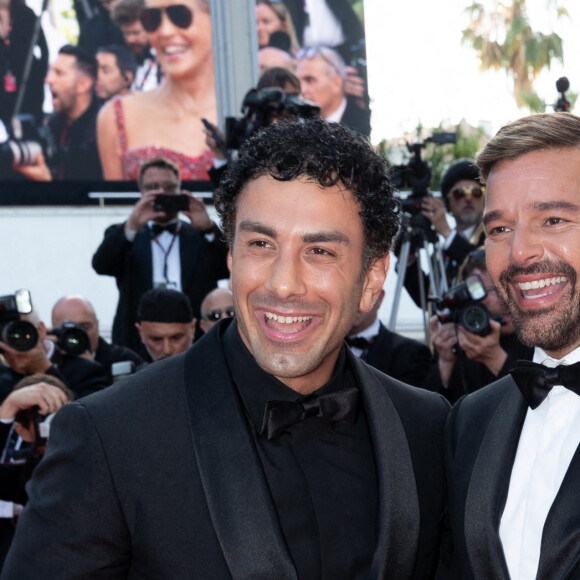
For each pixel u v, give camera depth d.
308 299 1.83
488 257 2.04
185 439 1.87
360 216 1.87
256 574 1.73
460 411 2.19
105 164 8.03
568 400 2.00
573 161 1.95
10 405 3.37
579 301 1.95
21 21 7.88
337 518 1.90
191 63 8.13
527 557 1.91
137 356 4.79
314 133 1.84
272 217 1.80
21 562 1.80
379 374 2.19
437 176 9.30
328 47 7.86
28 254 7.68
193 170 8.17
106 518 1.81
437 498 2.06
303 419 1.92
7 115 7.84
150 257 5.02
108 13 8.05
